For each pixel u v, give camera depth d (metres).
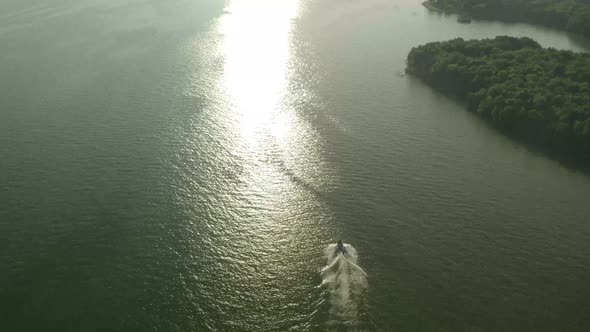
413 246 100.25
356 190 116.62
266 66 185.38
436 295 89.19
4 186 116.50
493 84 157.38
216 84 169.75
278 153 131.00
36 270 94.44
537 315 85.69
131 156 128.38
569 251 99.62
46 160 126.19
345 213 109.31
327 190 116.62
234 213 109.62
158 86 167.12
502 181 121.06
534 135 138.62
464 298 88.81
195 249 99.94
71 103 154.25
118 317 85.25
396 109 156.12
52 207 110.12
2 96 157.62
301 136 139.00
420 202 112.75
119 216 107.94
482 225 106.06
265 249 100.19
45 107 151.62
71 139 135.38
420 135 141.00
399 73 182.62
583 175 124.44
